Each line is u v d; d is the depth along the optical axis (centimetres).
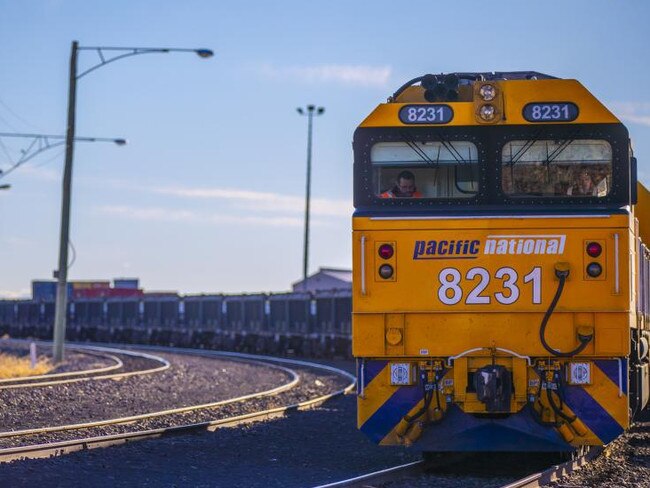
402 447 3084
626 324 2378
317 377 6606
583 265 2397
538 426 2414
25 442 3094
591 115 2459
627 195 2439
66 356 8856
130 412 4184
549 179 2456
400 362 2445
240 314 11288
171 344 12875
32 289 17638
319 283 17912
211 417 3941
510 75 2775
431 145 2483
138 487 2336
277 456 2897
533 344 2394
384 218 2439
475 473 2562
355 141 2498
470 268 2414
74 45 7694
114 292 17150
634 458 2789
